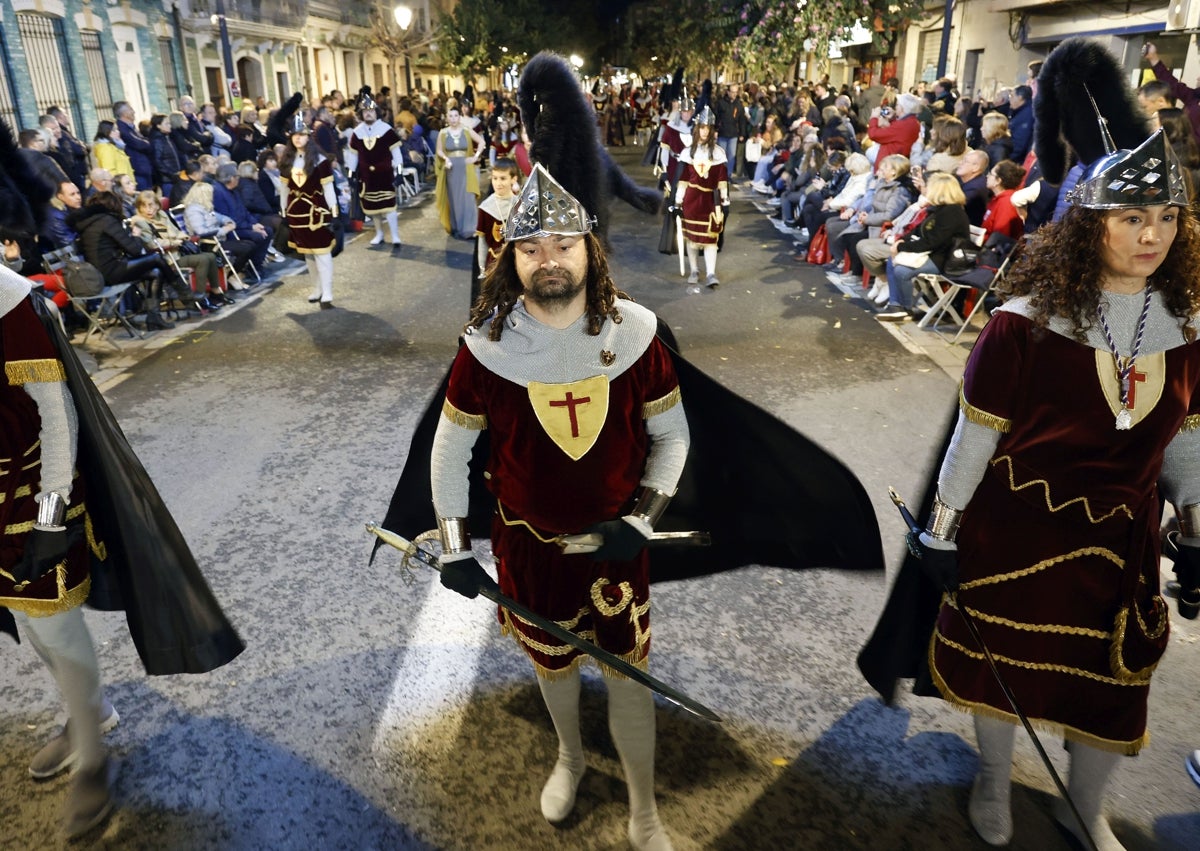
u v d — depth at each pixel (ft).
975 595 7.13
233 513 14.24
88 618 11.30
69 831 8.14
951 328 23.75
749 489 8.62
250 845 8.03
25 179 7.80
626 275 30.96
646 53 122.42
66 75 51.24
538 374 6.68
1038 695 7.13
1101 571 6.70
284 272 32.65
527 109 8.57
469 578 7.03
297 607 11.64
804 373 20.53
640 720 7.52
